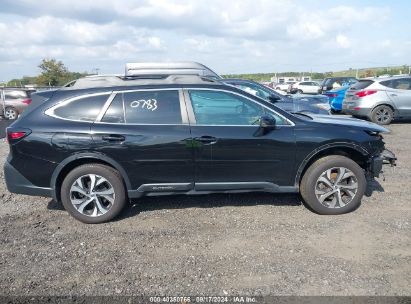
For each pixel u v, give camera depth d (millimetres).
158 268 3227
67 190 4156
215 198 4973
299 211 4496
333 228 3986
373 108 11609
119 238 3848
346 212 4395
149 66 9633
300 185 4422
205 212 4500
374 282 2953
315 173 4273
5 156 8008
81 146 4074
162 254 3482
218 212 4496
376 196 4977
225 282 2990
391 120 11758
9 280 3074
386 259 3309
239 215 4391
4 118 15266
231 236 3834
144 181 4223
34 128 4090
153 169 4188
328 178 4316
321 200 4324
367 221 4160
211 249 3561
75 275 3139
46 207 4812
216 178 4281
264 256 3400
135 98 4238
